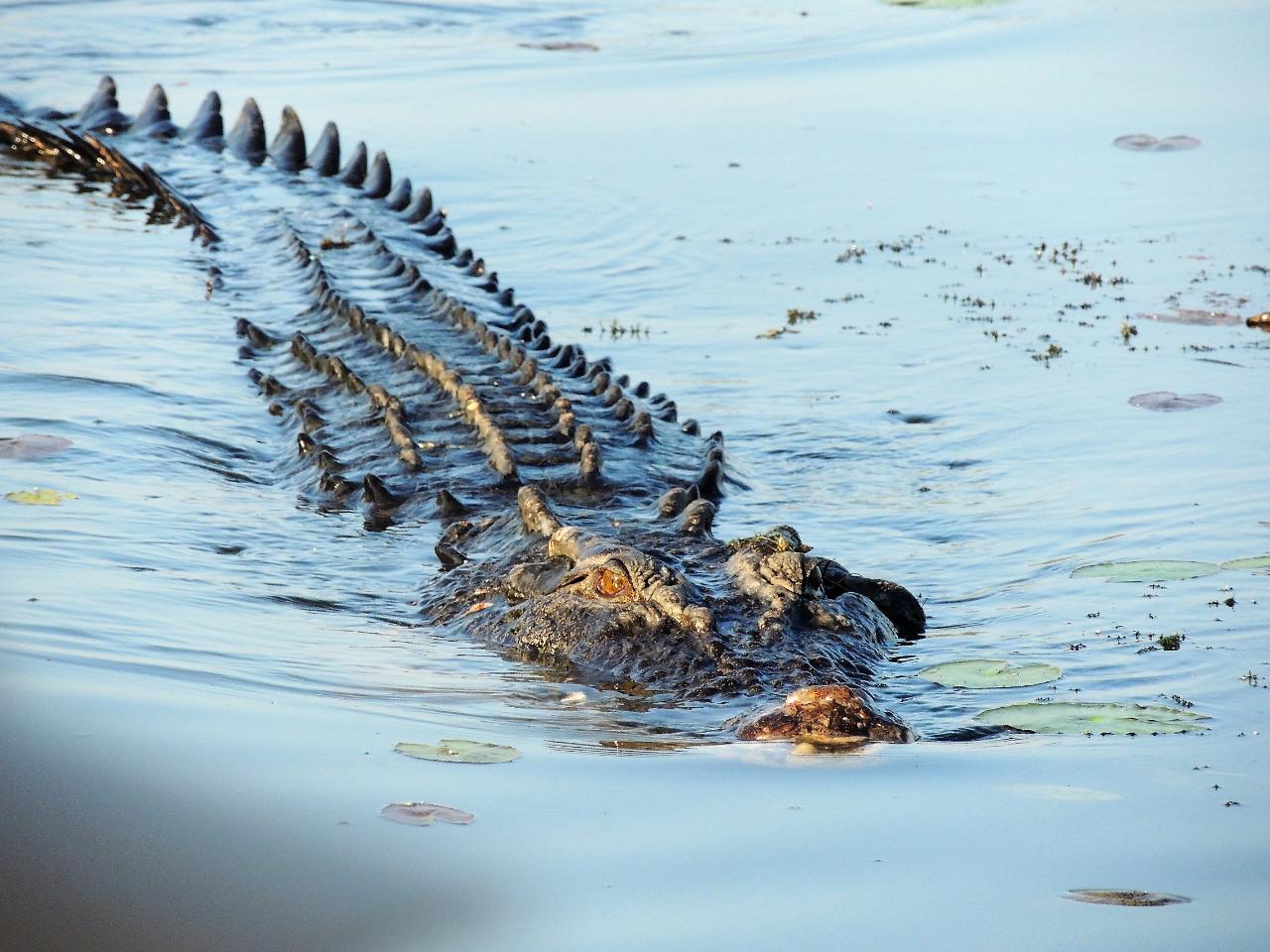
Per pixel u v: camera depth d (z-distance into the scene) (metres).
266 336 43.88
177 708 19.69
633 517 29.11
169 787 17.17
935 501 31.92
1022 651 23.78
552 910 14.78
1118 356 40.62
